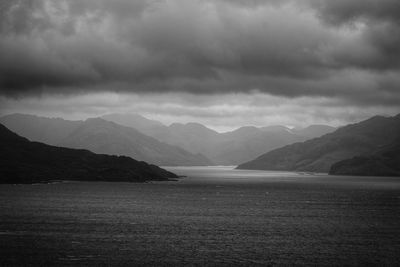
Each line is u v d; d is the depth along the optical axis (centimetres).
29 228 10456
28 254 7912
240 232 10394
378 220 12656
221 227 11138
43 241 8969
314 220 12625
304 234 10181
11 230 10150
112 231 10262
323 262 7656
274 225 11569
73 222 11594
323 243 9138
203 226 11269
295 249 8569
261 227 11206
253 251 8369
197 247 8650
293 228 11081
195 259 7738
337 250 8512
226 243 9056
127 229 10588
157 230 10519
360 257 8006
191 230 10594
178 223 11756
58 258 7675
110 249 8369
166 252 8206
